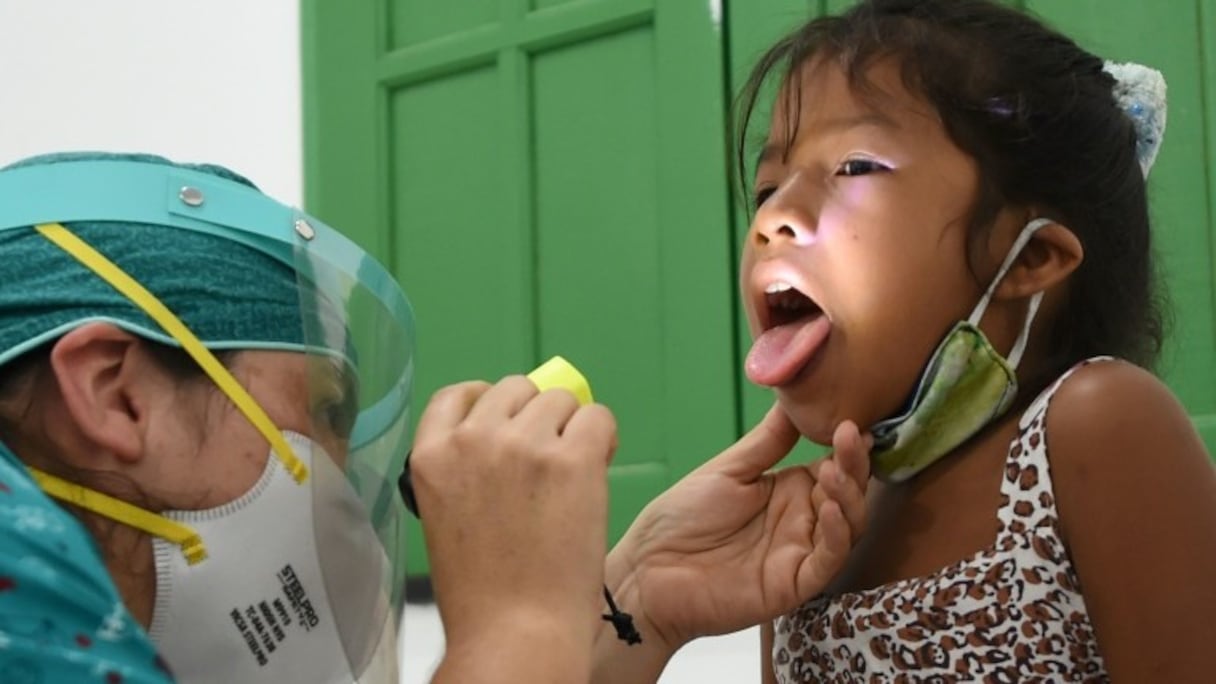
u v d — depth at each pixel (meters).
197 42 2.24
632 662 0.93
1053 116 0.88
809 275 0.86
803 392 0.88
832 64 0.91
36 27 2.39
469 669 0.71
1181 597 0.76
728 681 1.66
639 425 1.76
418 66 2.00
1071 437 0.79
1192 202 1.41
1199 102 1.42
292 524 0.76
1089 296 0.91
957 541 0.85
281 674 0.77
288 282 0.79
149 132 2.26
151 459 0.73
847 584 0.90
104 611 0.67
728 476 0.96
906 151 0.86
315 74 2.09
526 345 1.86
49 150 2.34
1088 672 0.79
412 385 0.87
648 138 1.80
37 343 0.71
